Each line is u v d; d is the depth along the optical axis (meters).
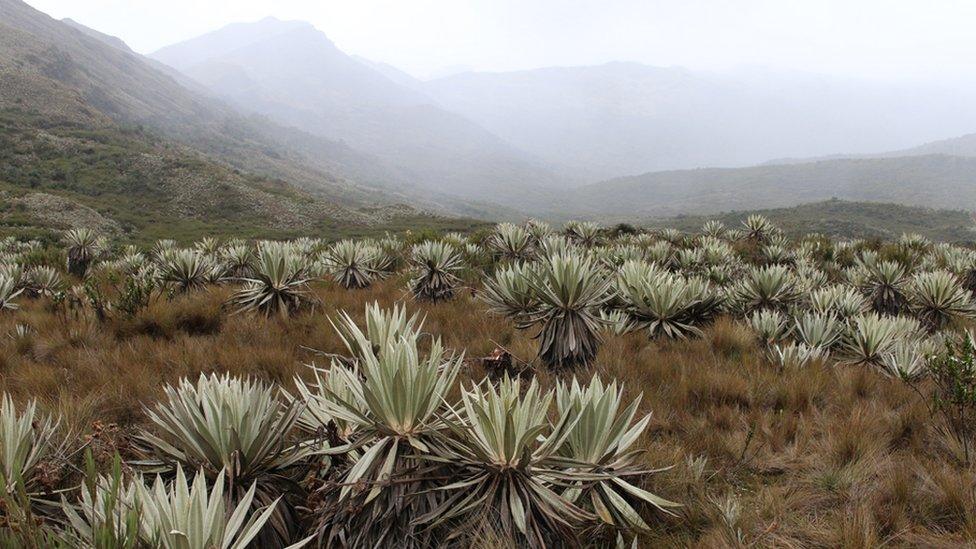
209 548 1.69
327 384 2.92
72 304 6.59
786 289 7.11
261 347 5.02
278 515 2.19
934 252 13.49
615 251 11.13
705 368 4.48
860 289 8.47
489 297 5.61
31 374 4.21
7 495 1.70
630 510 2.29
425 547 2.09
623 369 4.42
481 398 2.33
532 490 2.15
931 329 6.78
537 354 4.68
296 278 7.38
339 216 87.81
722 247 12.38
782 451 3.22
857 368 4.73
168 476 2.42
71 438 2.89
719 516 2.45
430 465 2.24
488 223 84.19
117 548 1.59
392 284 9.03
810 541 2.31
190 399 2.37
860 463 2.90
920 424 3.48
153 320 5.97
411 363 2.33
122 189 82.69
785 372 4.48
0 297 7.22
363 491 2.12
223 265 10.15
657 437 3.30
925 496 2.62
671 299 5.38
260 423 2.43
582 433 2.45
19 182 72.75
